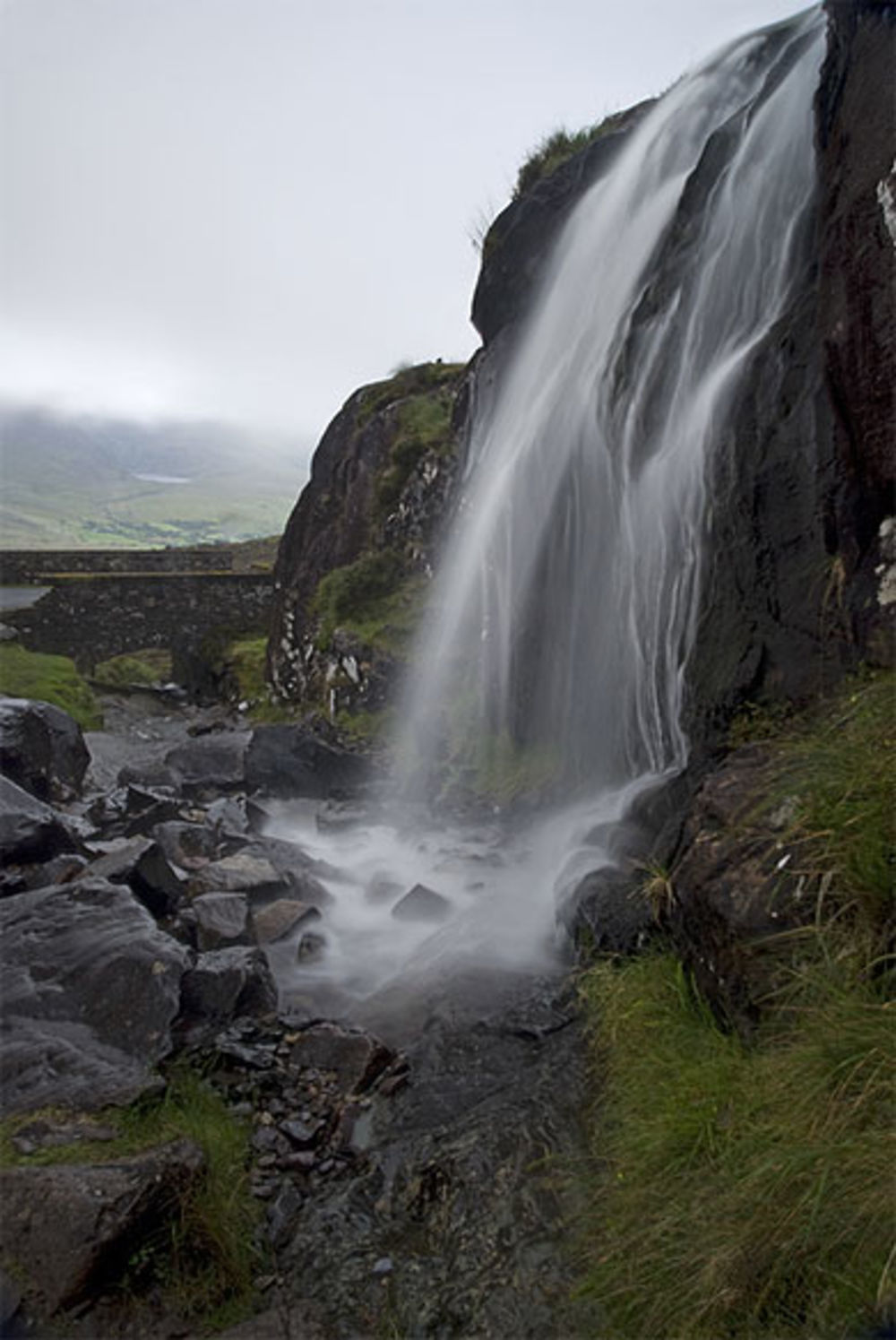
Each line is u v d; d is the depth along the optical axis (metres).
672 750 6.26
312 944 5.59
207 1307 2.78
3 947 4.61
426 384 15.75
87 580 23.11
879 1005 2.54
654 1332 2.36
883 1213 2.11
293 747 10.05
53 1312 2.65
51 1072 3.70
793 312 5.35
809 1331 2.12
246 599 23.91
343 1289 2.87
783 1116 2.54
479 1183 3.14
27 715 8.80
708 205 6.89
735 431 5.54
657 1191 2.71
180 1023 4.19
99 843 6.69
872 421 3.97
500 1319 2.62
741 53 8.15
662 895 3.97
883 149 4.09
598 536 7.81
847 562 4.23
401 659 11.16
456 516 11.59
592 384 8.20
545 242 10.72
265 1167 3.47
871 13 4.63
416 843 7.98
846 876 2.88
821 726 3.77
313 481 17.12
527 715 8.84
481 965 5.03
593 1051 3.79
